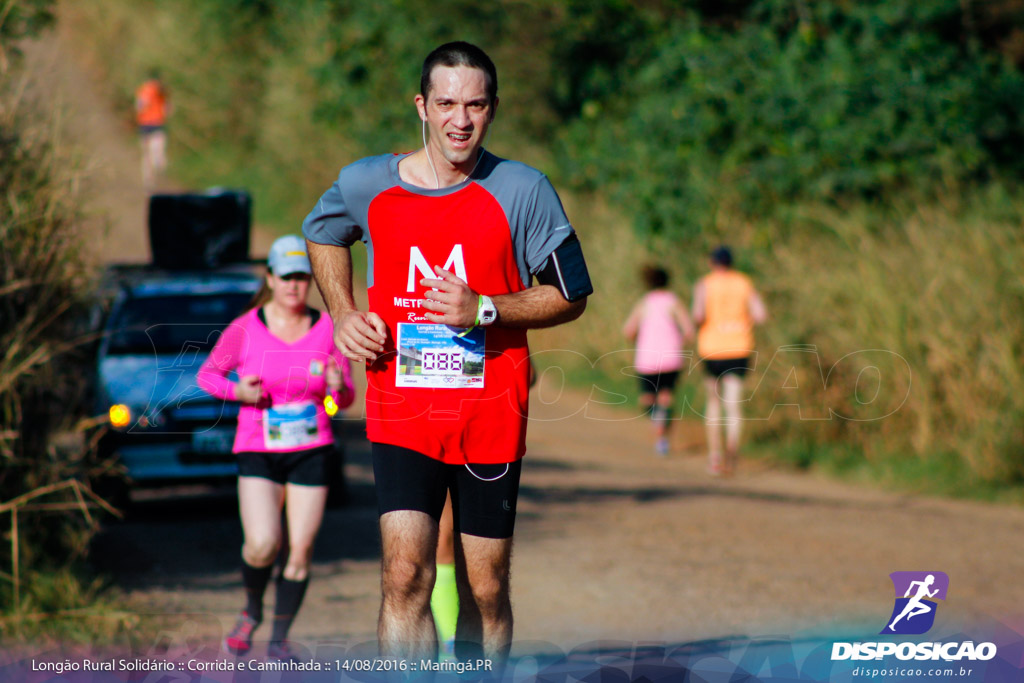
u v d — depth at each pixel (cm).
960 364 3347
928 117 4544
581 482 3244
